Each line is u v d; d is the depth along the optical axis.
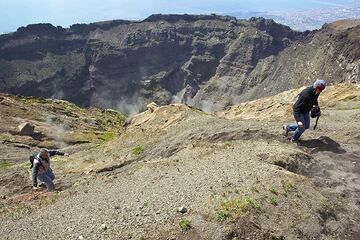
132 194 15.24
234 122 27.27
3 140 56.59
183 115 35.91
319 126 22.91
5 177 30.48
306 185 15.05
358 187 15.68
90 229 13.11
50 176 21.84
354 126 22.31
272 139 20.44
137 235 12.48
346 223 13.89
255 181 14.83
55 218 14.62
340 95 45.28
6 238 13.88
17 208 16.97
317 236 13.01
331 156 17.95
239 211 12.92
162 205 13.84
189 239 12.27
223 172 15.86
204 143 20.89
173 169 17.27
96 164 30.55
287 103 41.47
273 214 13.24
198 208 13.32
